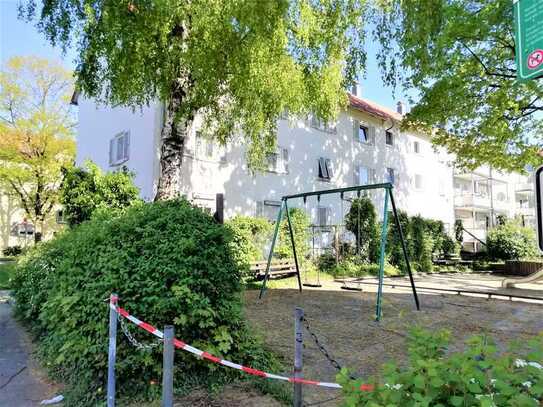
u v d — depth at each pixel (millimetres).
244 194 15961
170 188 9422
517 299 10297
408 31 9883
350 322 7164
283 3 7703
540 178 1829
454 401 1658
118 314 3541
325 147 19938
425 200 26203
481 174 32688
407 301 9711
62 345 4086
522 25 1971
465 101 14172
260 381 3961
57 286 4562
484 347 1960
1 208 24359
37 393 3973
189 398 3670
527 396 1628
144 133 14711
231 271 4434
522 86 12594
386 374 1999
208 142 14867
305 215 15375
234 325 4387
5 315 7676
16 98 22266
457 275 16875
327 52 9539
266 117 10672
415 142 26156
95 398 3559
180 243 4023
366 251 16828
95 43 7973
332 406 3562
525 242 20344
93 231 4449
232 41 8094
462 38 12391
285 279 13469
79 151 20891
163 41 7930
